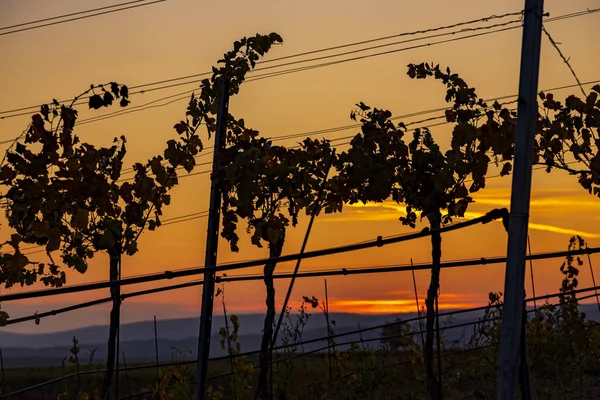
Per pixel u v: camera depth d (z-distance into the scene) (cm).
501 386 830
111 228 1267
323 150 1354
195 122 1308
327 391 1619
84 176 1170
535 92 851
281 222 1339
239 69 1295
